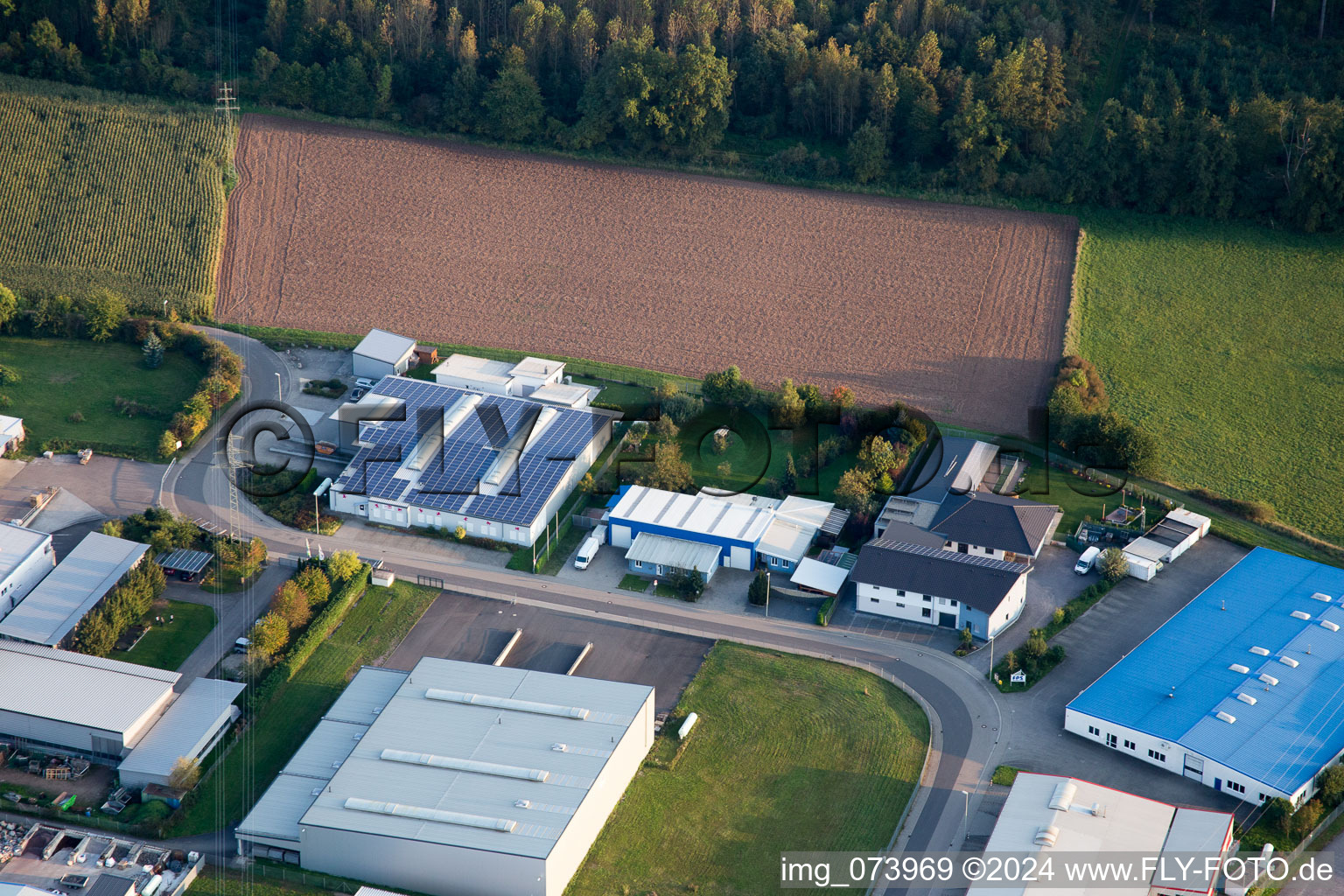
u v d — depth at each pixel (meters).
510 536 133.88
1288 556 129.25
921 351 165.75
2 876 96.56
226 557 126.81
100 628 115.88
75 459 142.12
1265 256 182.12
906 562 124.88
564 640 121.81
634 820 102.94
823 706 114.12
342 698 111.06
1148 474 141.50
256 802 101.81
